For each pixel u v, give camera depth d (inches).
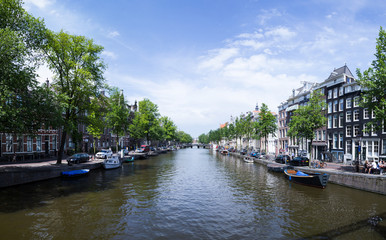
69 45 940.6
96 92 1045.2
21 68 644.1
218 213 551.8
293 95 1994.3
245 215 538.0
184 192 757.3
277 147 2271.2
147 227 458.6
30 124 681.0
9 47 596.7
